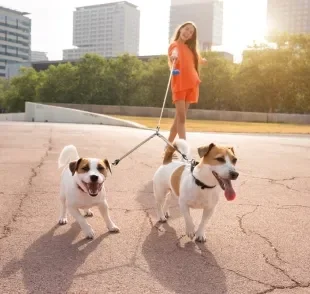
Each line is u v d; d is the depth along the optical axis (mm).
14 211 4949
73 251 3787
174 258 3699
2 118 36469
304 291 3141
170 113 33031
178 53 7895
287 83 45500
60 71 66375
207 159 4105
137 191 6141
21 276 3240
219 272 3434
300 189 6609
